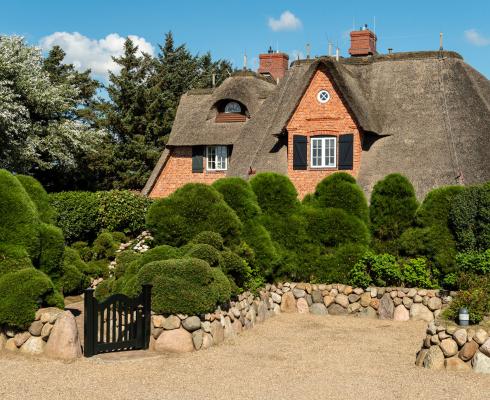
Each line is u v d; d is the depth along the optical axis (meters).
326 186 17.11
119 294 11.06
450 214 15.82
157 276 11.65
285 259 16.34
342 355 11.52
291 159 24.62
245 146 27.62
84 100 48.31
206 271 11.93
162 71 52.75
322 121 24.27
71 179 39.41
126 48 47.59
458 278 14.91
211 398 8.68
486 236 15.11
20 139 31.08
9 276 11.02
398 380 9.76
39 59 33.59
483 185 15.41
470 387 9.37
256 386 9.30
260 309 14.81
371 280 15.92
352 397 8.84
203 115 31.17
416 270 15.62
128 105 45.81
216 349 11.62
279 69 36.03
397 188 16.83
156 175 31.25
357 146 23.91
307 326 14.39
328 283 16.28
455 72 25.59
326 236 16.56
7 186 12.30
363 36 30.42
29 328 10.77
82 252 19.23
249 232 15.62
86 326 10.67
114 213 22.00
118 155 44.28
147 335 11.28
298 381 9.63
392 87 26.05
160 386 9.20
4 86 30.56
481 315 10.86
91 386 9.11
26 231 12.19
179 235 14.28
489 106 24.47
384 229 16.80
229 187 15.81
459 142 23.20
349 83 24.69
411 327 14.40
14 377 9.44
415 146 23.69
